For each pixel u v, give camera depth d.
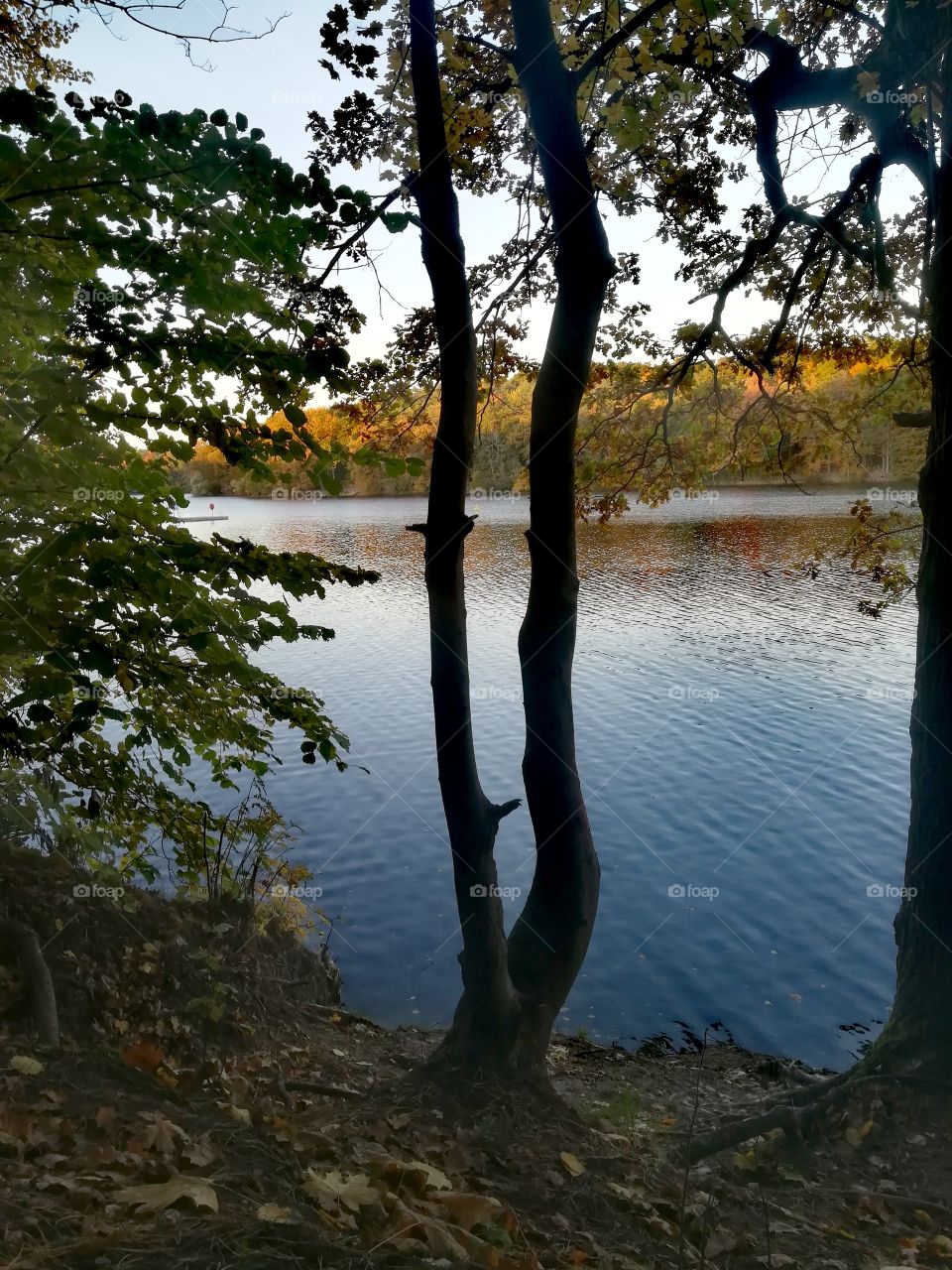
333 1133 4.59
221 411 4.88
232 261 4.25
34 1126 3.61
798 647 30.66
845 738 21.44
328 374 4.60
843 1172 5.91
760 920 13.59
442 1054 5.86
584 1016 11.14
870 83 7.34
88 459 4.99
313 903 13.93
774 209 8.71
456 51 8.23
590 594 42.31
